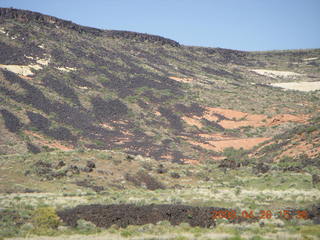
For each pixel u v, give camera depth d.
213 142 88.38
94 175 44.03
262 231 20.30
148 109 107.94
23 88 96.31
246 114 110.12
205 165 56.78
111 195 35.31
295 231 20.23
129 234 20.88
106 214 24.83
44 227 22.78
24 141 68.75
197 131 97.31
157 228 21.94
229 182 44.31
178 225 22.69
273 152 61.47
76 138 79.88
